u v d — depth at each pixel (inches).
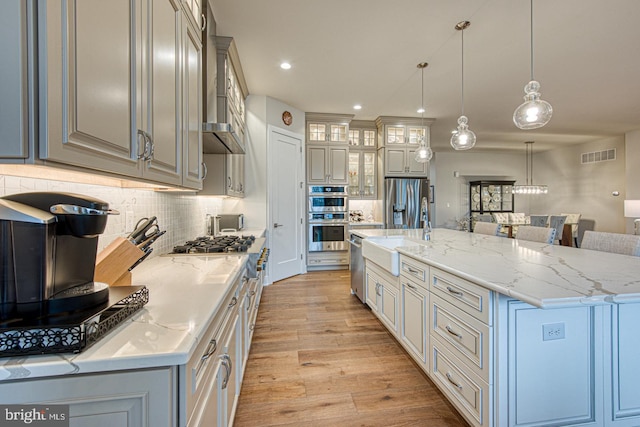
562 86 151.3
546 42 111.0
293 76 140.9
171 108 49.3
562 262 65.7
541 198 335.3
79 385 26.4
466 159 334.3
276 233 173.6
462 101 169.9
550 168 325.1
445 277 65.7
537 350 50.9
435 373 70.9
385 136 211.0
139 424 27.2
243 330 74.8
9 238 27.7
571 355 51.7
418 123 212.1
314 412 67.7
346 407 69.4
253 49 116.4
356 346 98.3
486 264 64.6
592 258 69.9
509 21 98.6
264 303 139.3
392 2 89.5
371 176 225.8
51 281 29.7
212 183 107.1
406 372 83.4
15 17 22.5
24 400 25.7
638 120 211.5
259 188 164.2
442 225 328.5
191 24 60.5
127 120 35.3
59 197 31.1
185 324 34.0
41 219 28.4
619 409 52.7
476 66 130.8
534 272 56.9
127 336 30.7
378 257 105.7
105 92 30.9
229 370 45.9
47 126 23.6
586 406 52.1
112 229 56.1
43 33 23.4
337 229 203.9
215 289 48.2
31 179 39.3
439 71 135.5
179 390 28.8
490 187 323.6
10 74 22.6
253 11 93.7
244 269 74.4
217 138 86.5
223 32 104.3
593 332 52.0
